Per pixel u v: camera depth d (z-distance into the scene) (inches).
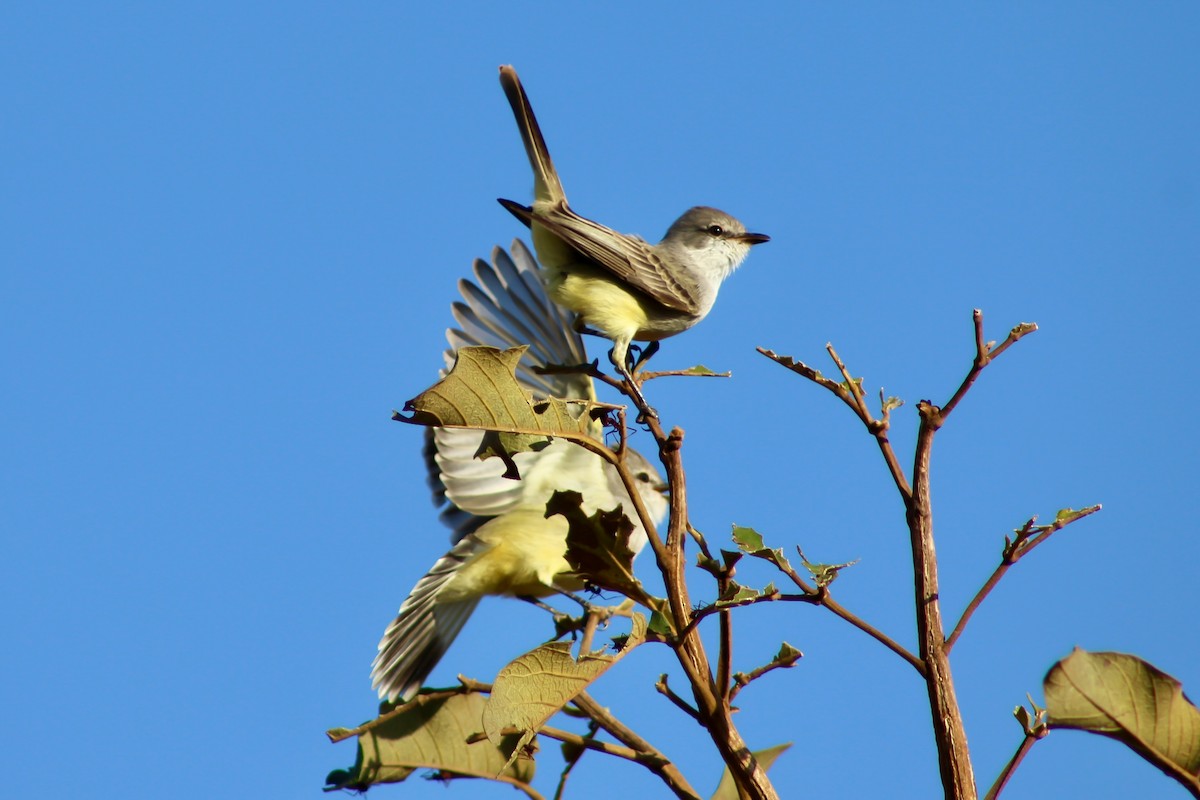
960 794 174.2
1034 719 180.4
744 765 190.2
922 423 187.3
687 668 194.1
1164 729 174.6
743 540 192.9
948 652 179.8
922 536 184.2
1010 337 185.6
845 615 185.0
